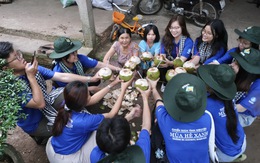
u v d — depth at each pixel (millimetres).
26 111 2850
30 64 2549
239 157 2969
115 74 4188
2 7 6547
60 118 2527
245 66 2748
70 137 2584
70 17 6023
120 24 5375
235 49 3602
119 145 1904
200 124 2148
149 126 2516
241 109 2898
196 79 2234
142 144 2250
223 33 3670
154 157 2494
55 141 2658
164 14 6770
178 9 6035
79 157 2721
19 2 6820
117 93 4227
